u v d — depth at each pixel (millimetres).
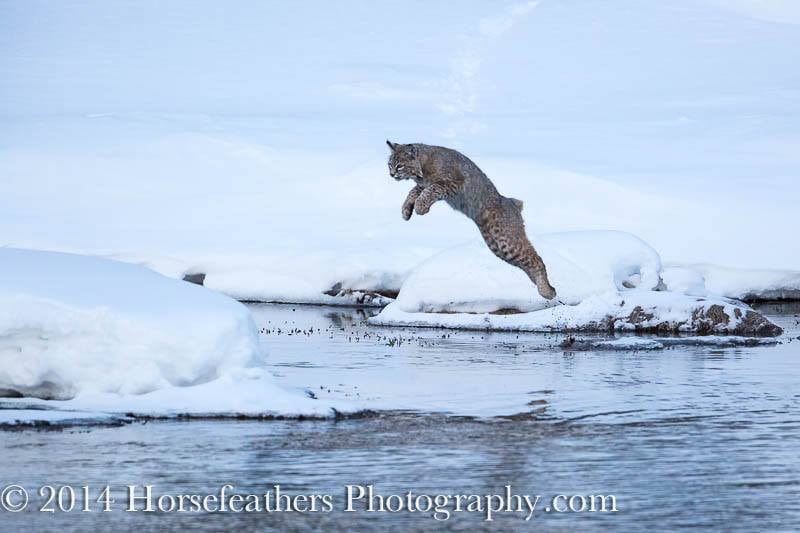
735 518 23000
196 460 26781
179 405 31062
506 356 45094
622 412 32938
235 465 26453
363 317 62469
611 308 54375
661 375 39969
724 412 33094
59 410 30672
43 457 26922
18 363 31609
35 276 32406
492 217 36031
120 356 31438
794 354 46062
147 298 32406
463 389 36750
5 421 29516
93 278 32875
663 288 58219
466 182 35219
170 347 31438
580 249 57000
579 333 53531
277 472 25953
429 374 39969
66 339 31484
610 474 26078
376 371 40719
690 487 25078
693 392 36469
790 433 30250
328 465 26562
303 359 44125
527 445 28688
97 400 31219
